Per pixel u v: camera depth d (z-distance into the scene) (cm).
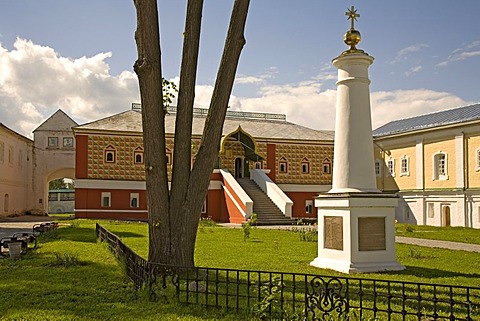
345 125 1100
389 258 1055
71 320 617
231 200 3241
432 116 3694
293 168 3784
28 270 1013
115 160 3378
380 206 1045
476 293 818
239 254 1309
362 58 1100
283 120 4309
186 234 916
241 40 938
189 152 941
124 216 3362
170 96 1012
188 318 618
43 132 4547
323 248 1091
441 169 3294
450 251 1480
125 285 836
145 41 899
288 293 770
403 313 559
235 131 3500
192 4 937
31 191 4519
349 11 1130
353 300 736
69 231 2084
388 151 3769
